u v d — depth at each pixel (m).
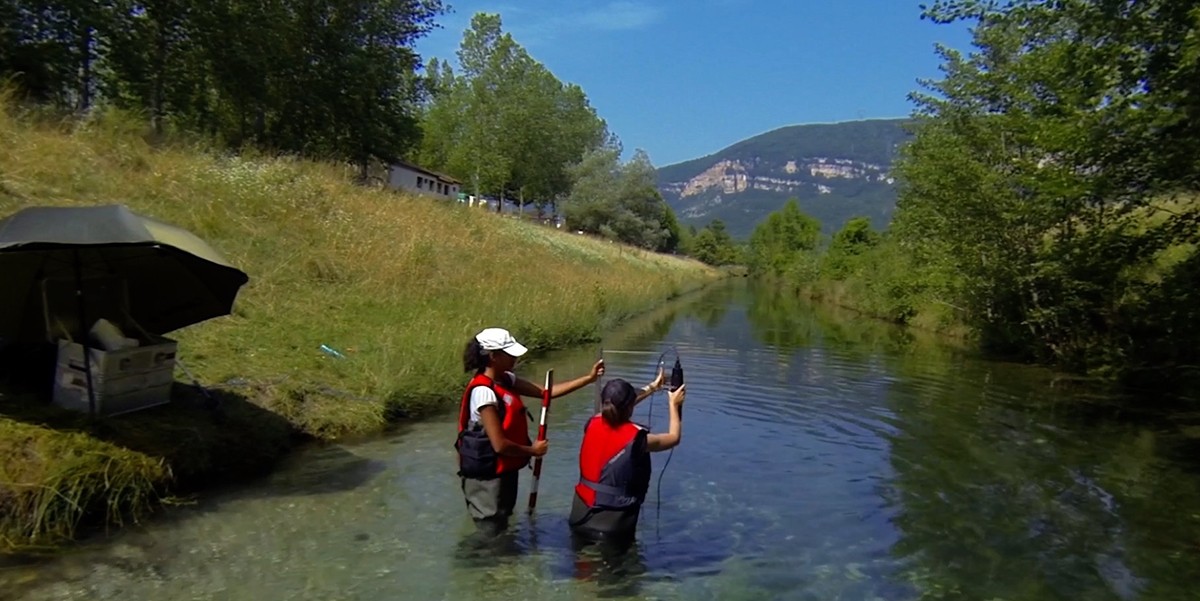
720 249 97.62
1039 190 14.27
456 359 11.05
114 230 6.02
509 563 5.46
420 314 13.40
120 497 5.95
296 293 12.52
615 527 5.74
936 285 23.41
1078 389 13.91
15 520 5.34
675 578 5.34
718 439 9.16
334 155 30.30
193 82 25.83
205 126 26.84
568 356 15.45
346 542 5.72
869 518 6.71
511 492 6.00
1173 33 9.86
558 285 21.80
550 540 5.89
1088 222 15.55
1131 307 15.20
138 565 5.18
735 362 15.73
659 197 71.00
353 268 14.87
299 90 29.52
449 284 16.75
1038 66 15.75
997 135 17.94
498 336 6.01
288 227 15.34
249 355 9.34
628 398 5.84
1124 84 10.95
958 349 20.19
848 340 21.53
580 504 5.85
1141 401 12.78
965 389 13.54
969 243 19.39
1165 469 8.52
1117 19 10.40
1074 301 16.08
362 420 8.77
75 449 5.93
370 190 22.09
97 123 15.41
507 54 56.91
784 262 74.88
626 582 5.25
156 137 17.69
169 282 7.32
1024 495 7.50
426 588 5.03
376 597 4.88
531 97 58.44
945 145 19.80
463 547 5.71
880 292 31.42
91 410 6.38
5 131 12.88
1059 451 9.23
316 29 29.86
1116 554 6.08
